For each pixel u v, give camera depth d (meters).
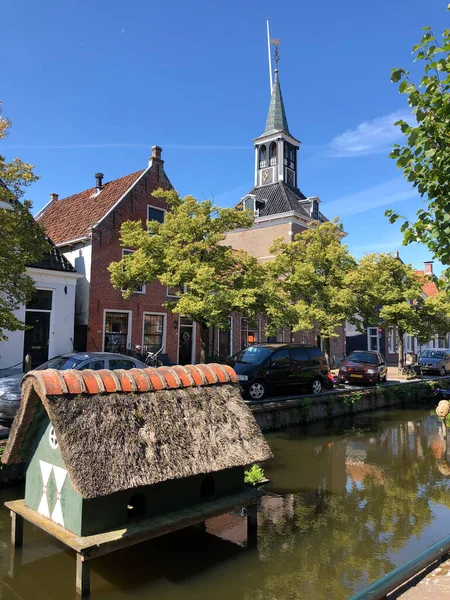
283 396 12.44
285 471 7.90
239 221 11.73
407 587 3.20
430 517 5.86
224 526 5.48
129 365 9.17
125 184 18.00
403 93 3.42
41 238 8.45
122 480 3.69
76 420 3.78
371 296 16.62
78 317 16.27
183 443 4.26
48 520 4.10
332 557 4.71
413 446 9.87
